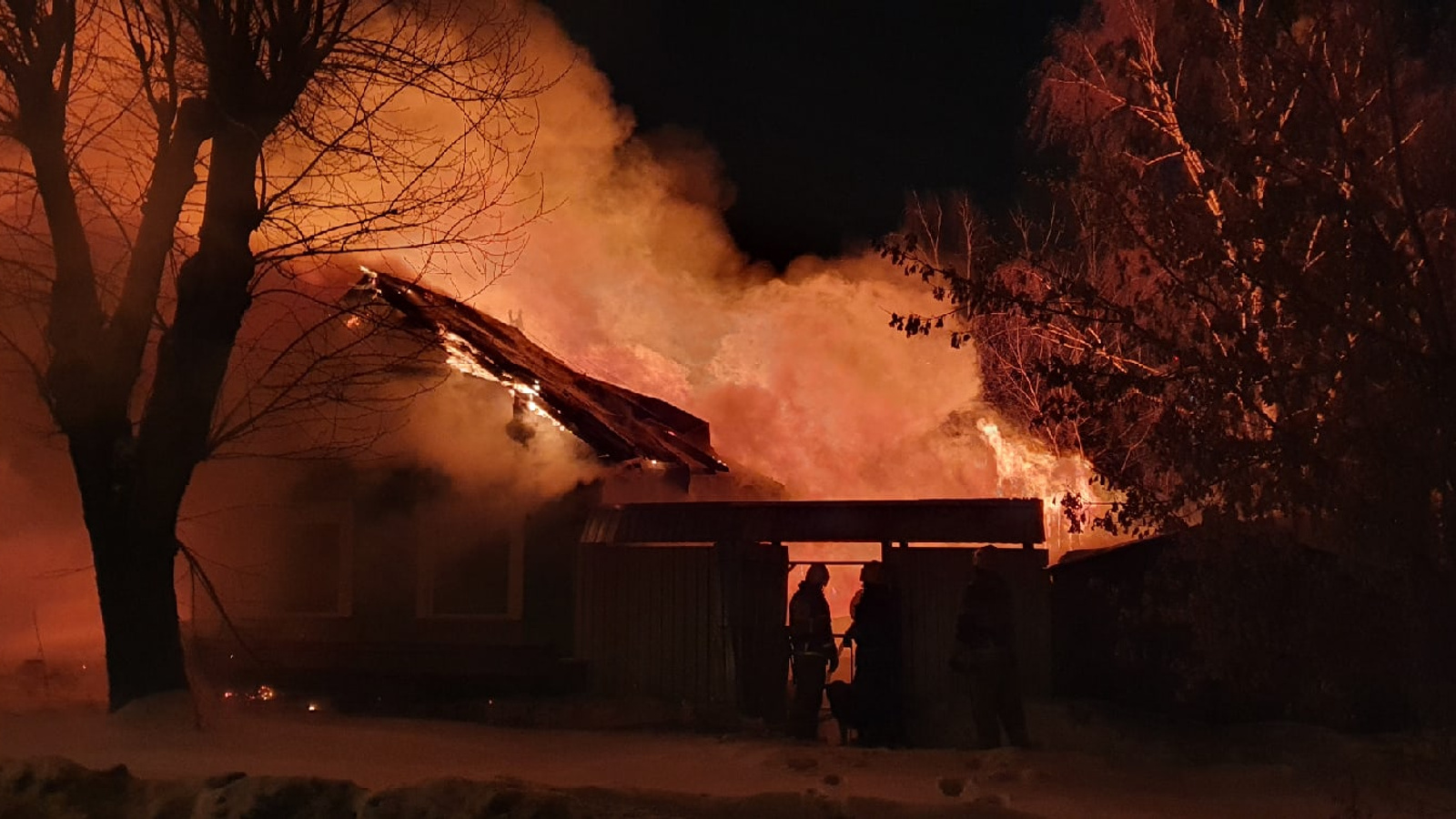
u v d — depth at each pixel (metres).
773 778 10.03
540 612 14.92
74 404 11.52
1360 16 10.21
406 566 15.38
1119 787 9.66
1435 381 9.73
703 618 14.31
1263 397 10.17
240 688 15.42
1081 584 13.01
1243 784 9.73
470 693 14.79
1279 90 10.19
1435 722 10.30
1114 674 12.74
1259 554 10.39
